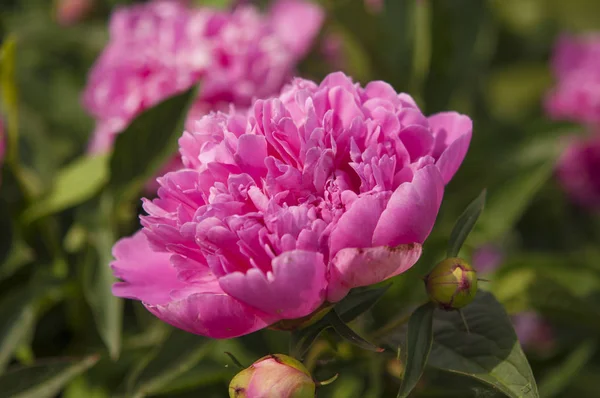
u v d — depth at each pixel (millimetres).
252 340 814
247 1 1127
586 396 884
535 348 966
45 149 941
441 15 900
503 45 1307
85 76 1070
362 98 686
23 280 860
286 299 639
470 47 907
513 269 855
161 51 895
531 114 1232
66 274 835
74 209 888
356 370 760
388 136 667
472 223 689
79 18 1057
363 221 639
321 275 639
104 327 779
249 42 900
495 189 875
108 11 1083
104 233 810
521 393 673
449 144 684
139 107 883
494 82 1359
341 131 667
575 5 1467
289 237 641
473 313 697
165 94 882
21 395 756
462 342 693
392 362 751
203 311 647
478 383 750
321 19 1013
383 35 916
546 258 857
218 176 665
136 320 889
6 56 811
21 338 798
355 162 654
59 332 881
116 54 906
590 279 880
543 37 1340
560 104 1140
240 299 643
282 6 1047
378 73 920
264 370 653
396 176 660
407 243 649
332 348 702
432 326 676
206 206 654
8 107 833
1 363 786
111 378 837
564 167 1075
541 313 851
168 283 683
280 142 658
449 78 908
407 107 679
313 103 669
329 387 796
